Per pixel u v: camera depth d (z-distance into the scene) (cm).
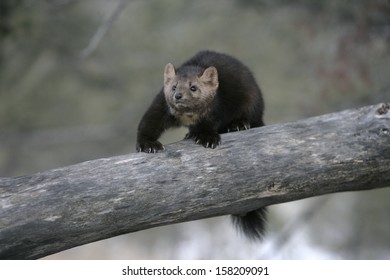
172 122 896
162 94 890
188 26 1891
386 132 770
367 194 1797
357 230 1862
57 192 730
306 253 1923
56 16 1722
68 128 2072
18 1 1420
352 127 786
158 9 1886
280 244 1492
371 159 771
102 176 748
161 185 751
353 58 1315
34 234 713
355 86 1412
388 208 1783
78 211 726
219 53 963
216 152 778
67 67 1997
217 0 1756
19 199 720
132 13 1934
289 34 1659
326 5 1430
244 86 922
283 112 1791
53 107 2081
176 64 1900
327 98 1466
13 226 707
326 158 771
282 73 1847
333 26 1431
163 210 752
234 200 768
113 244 2348
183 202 754
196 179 759
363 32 1298
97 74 2000
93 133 2064
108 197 736
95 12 1858
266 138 790
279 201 789
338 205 2084
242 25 1833
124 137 2148
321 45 1531
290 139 786
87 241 745
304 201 2308
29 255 726
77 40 1816
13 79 1930
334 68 1363
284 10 1569
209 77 879
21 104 2008
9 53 1811
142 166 761
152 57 1938
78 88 2059
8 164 2230
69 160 2234
